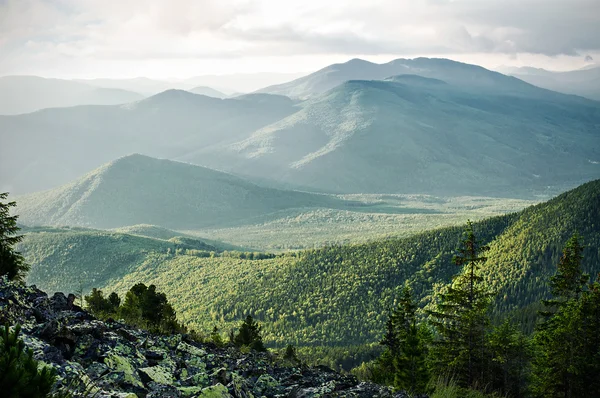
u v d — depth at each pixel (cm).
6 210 3078
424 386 2200
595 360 4059
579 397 4141
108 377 1087
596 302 4159
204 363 1523
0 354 706
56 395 787
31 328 1210
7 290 1401
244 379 1441
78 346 1193
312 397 1330
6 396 669
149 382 1152
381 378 2950
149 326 2100
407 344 2691
